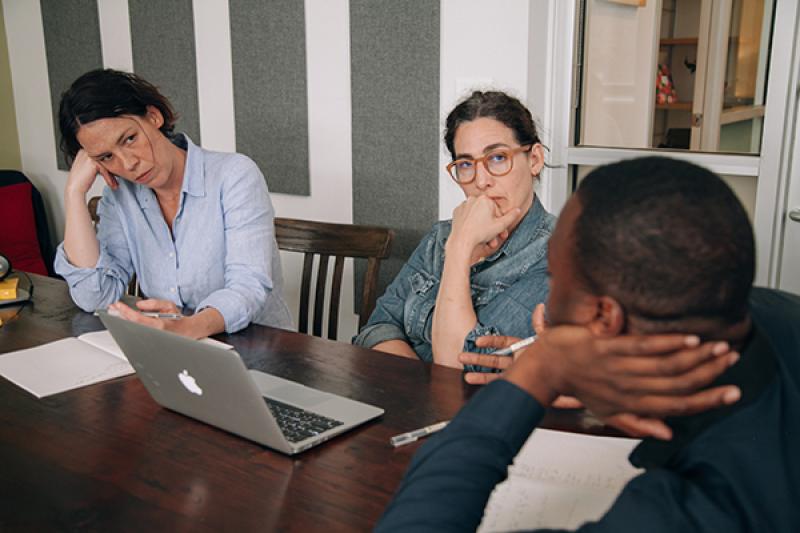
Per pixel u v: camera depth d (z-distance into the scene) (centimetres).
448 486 59
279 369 139
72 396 130
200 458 107
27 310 183
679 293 50
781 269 222
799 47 203
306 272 213
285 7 287
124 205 185
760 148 215
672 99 229
